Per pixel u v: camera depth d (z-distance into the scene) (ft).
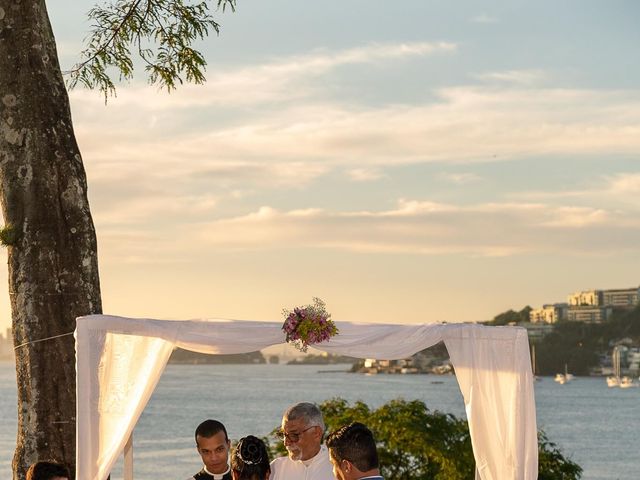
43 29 32.96
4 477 168.86
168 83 38.60
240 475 20.92
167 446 254.06
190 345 28.58
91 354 28.12
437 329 30.09
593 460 273.95
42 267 31.73
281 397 570.46
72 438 31.48
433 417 61.21
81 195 32.73
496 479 29.86
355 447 20.20
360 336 29.58
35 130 32.24
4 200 32.24
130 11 37.55
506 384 30.17
